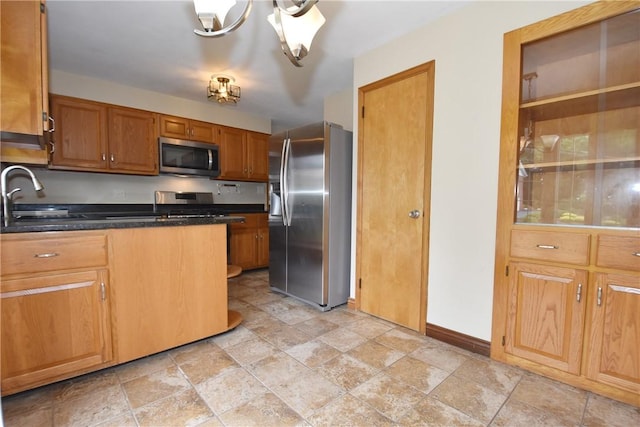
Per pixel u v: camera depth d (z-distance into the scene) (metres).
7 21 1.52
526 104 1.81
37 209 3.07
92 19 2.10
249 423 1.37
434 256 2.20
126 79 3.13
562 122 1.86
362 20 2.13
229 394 1.57
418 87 2.27
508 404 1.50
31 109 1.57
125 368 1.80
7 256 1.43
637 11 1.48
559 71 1.82
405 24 2.19
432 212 2.20
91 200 3.39
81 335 1.63
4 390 1.45
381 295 2.58
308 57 2.69
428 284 2.24
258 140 4.48
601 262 1.55
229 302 3.00
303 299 2.97
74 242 1.59
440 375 1.74
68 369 1.60
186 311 2.00
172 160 3.60
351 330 2.35
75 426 1.34
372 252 2.64
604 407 1.47
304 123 4.93
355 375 1.74
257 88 3.38
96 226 1.65
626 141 1.67
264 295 3.23
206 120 3.93
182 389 1.61
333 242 2.82
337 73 3.00
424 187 2.25
